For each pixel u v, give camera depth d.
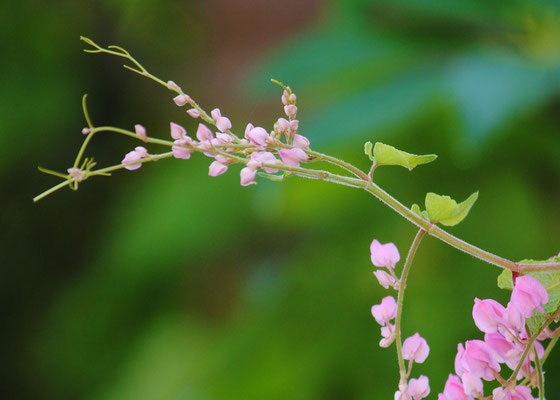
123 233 1.76
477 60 1.35
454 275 1.47
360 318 1.52
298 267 1.60
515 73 1.30
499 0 1.39
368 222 1.54
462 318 1.44
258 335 1.57
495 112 1.25
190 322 1.80
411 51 1.41
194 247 1.69
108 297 1.81
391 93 1.37
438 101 1.37
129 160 0.81
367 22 1.47
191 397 1.58
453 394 0.82
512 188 1.49
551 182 1.51
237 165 1.71
